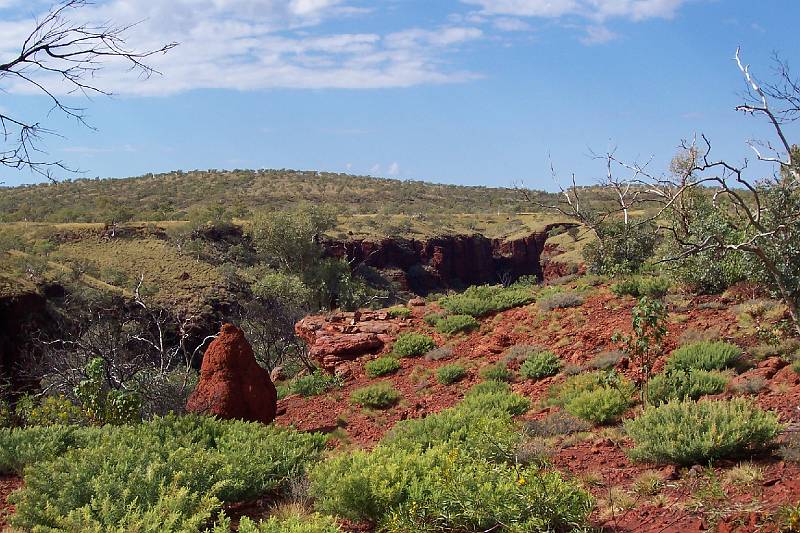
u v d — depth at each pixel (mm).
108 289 55000
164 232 78562
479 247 112562
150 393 14578
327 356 19797
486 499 6395
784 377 10625
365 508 7152
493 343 17625
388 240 98250
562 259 75000
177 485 7699
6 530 7023
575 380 13023
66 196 140500
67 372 16188
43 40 9680
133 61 10227
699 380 11000
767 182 11219
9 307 40438
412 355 18844
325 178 193500
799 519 5355
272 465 8656
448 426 10406
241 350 12672
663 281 18125
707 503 6523
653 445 8125
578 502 6445
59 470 8305
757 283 15000
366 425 14094
